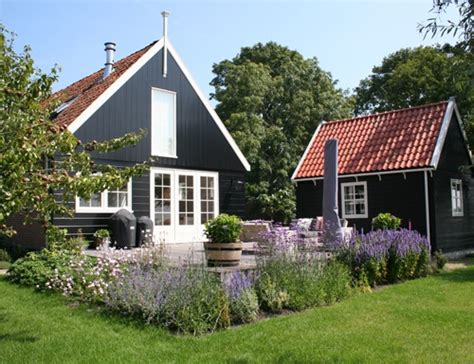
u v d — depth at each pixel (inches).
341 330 255.1
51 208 230.8
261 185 1198.3
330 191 459.8
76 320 273.7
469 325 266.2
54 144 229.5
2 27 259.4
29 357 210.7
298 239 368.2
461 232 688.4
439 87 1099.3
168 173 633.0
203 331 254.5
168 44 647.1
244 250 462.9
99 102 557.3
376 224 562.3
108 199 561.0
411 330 255.0
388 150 671.8
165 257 354.9
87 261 362.0
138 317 272.2
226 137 713.0
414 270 457.1
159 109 633.0
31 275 374.0
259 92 1230.9
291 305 312.0
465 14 223.3
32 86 232.2
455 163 687.7
